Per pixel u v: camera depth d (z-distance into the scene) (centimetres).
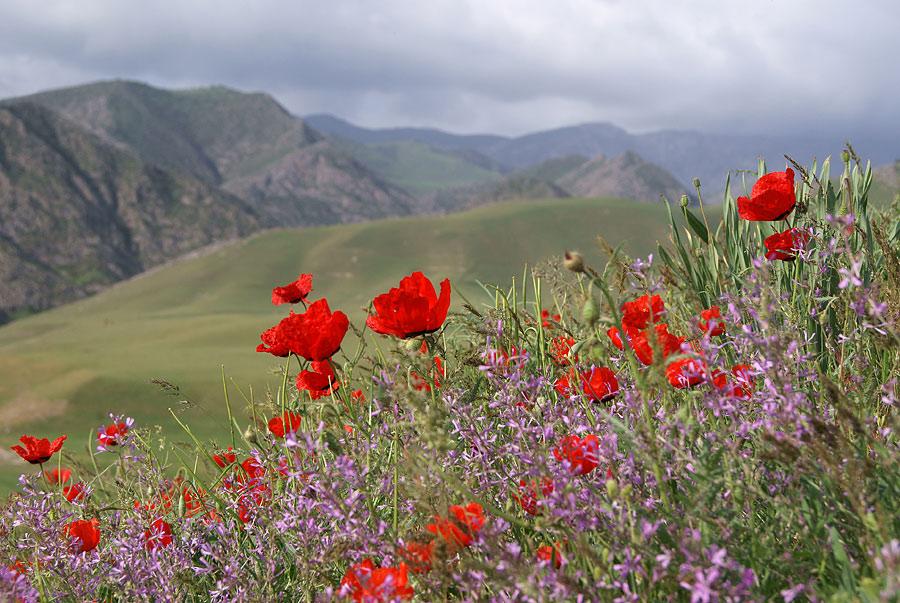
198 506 265
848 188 278
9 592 199
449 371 229
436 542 154
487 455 186
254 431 246
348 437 205
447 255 15025
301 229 17900
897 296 191
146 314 13488
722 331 191
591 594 140
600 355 184
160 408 4459
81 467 315
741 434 162
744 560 142
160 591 207
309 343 225
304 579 184
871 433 166
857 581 131
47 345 9356
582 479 169
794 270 263
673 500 160
